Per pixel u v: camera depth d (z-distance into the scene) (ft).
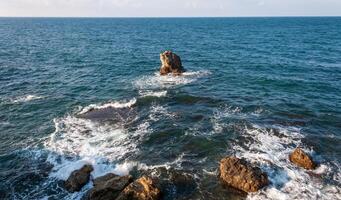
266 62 151.12
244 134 69.21
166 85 110.73
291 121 76.33
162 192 50.19
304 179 52.85
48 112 86.22
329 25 510.58
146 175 55.21
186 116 79.87
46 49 207.10
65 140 69.21
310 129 71.82
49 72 133.90
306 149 62.69
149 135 70.13
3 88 108.47
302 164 56.34
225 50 196.54
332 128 72.64
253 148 63.26
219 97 95.04
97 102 93.61
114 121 78.48
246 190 50.14
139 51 197.36
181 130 71.87
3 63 151.74
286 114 81.00
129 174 55.88
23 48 210.59
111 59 165.48
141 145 66.03
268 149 62.69
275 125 73.92
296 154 57.57
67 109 88.17
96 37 310.45
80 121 79.36
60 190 52.42
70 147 66.03
